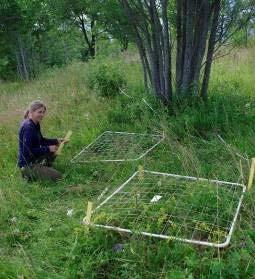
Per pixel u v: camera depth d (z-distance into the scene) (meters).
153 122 6.36
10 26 22.17
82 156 5.86
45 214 4.41
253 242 3.51
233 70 9.30
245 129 5.87
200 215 3.90
